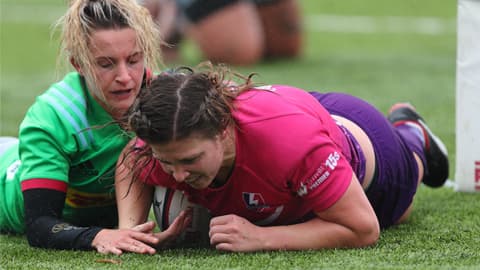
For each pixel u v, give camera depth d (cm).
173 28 3070
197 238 1149
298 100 1088
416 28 3991
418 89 2617
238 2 3091
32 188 1143
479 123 1477
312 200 1052
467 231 1228
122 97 1132
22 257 1110
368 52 3425
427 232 1231
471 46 1449
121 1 1123
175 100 948
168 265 1030
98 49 1103
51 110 1170
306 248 1074
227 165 1034
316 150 1031
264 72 2989
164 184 1122
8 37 3847
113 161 1199
